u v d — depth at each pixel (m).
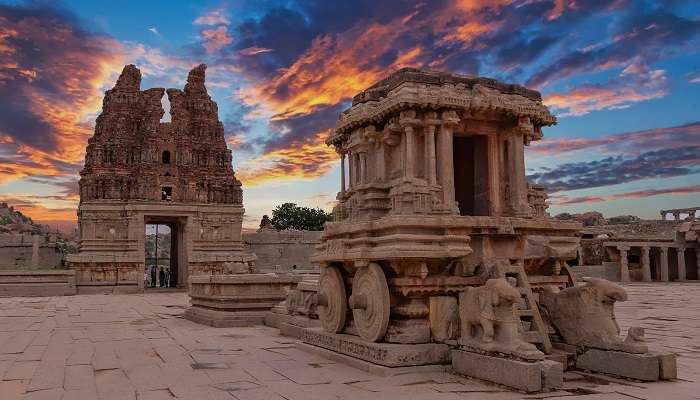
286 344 15.12
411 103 12.15
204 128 56.62
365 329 11.66
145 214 50.03
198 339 16.41
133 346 14.98
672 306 27.14
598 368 10.32
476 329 10.34
